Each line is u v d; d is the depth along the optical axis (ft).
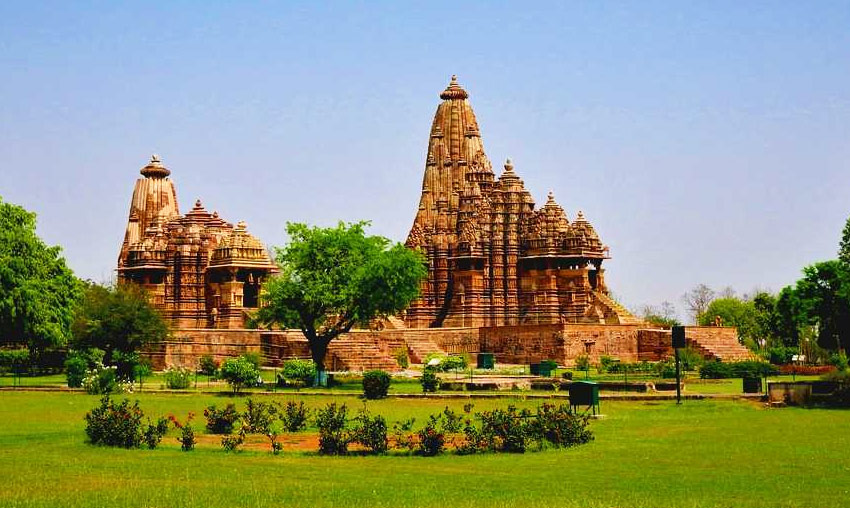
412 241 448.24
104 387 239.09
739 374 289.33
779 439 143.95
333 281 285.43
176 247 425.28
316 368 284.82
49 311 291.17
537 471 118.83
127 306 333.21
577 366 337.11
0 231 287.28
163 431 142.72
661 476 114.52
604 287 424.46
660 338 365.61
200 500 101.09
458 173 464.24
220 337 359.46
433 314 440.45
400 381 283.38
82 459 128.06
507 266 423.64
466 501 100.32
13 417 180.86
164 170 506.89
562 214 424.46
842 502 99.19
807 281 247.29
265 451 136.05
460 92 474.08
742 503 98.78
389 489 106.83
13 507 97.76
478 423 171.73
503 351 376.89
